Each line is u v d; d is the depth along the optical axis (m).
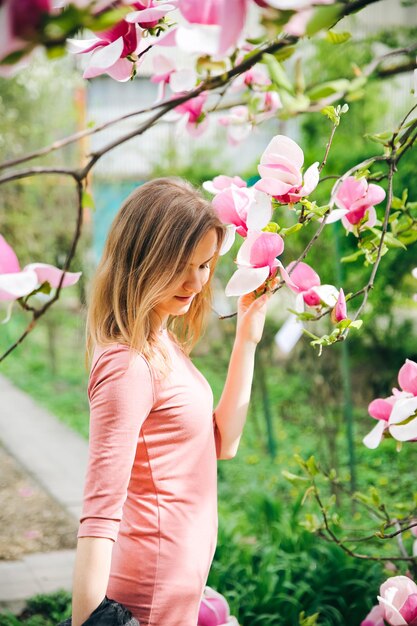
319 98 1.20
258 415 6.77
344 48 5.05
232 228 1.69
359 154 5.46
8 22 0.82
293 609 2.96
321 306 1.73
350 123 6.10
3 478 5.27
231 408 1.87
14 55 0.85
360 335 5.92
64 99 9.40
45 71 9.07
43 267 1.33
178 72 1.68
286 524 3.70
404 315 6.48
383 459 5.50
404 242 2.07
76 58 8.45
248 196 1.70
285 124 6.66
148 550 1.60
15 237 8.68
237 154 8.49
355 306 5.39
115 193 8.49
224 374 6.60
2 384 8.67
